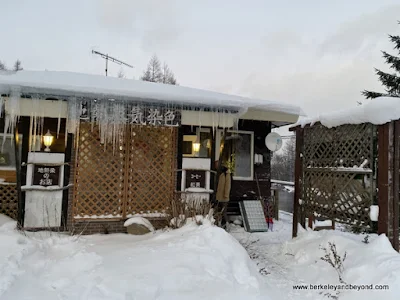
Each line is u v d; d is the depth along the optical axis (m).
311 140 5.21
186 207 5.39
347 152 4.38
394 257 3.25
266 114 5.89
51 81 4.68
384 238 3.57
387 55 13.48
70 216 5.34
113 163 5.64
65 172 5.35
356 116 4.06
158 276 3.04
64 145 5.58
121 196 5.63
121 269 3.17
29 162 5.17
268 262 4.59
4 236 3.72
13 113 4.41
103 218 5.48
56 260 3.49
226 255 3.78
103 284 2.78
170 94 4.91
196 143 6.45
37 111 4.59
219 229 4.33
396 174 3.69
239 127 8.12
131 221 5.42
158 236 4.70
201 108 5.30
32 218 5.12
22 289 2.66
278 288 3.56
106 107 4.90
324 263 3.96
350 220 4.27
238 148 8.14
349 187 4.30
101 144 5.57
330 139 4.74
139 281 2.88
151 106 5.12
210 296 2.78
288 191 15.08
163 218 5.75
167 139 6.00
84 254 3.58
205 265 3.42
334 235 4.37
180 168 6.02
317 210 4.94
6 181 5.56
